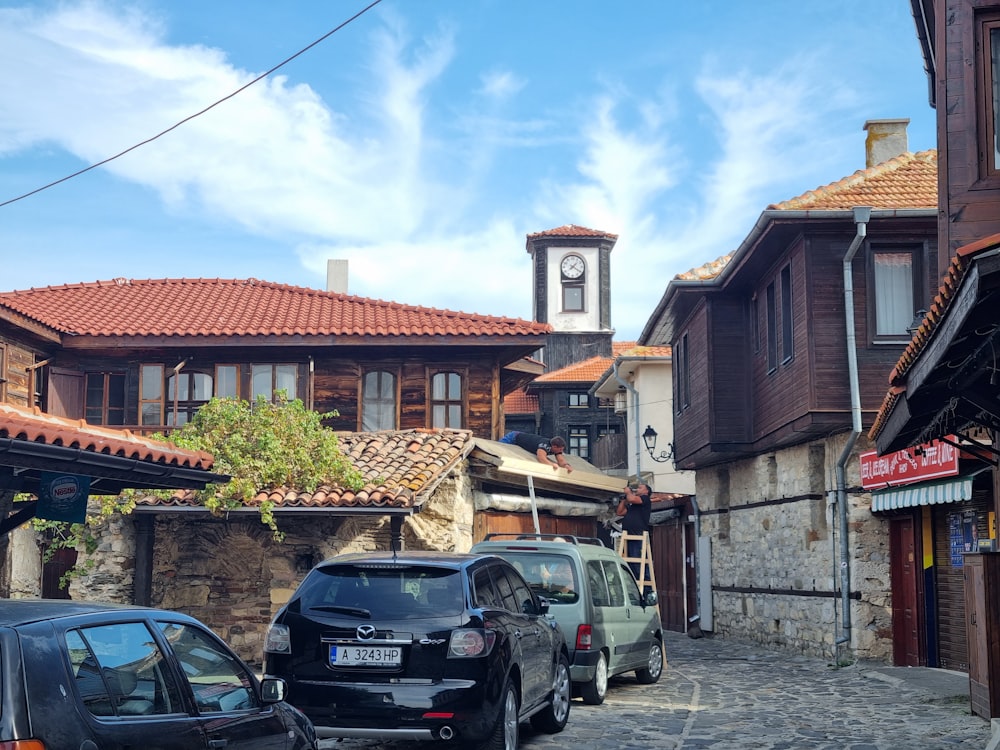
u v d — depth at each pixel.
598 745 10.69
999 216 12.84
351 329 25.78
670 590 31.05
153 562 16.89
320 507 16.22
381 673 8.85
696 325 24.89
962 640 17.05
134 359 25.84
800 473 21.11
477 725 8.77
